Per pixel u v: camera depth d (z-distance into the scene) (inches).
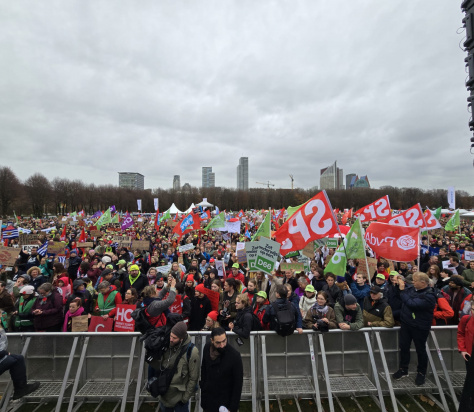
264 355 180.7
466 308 193.2
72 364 187.0
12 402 183.3
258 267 263.3
